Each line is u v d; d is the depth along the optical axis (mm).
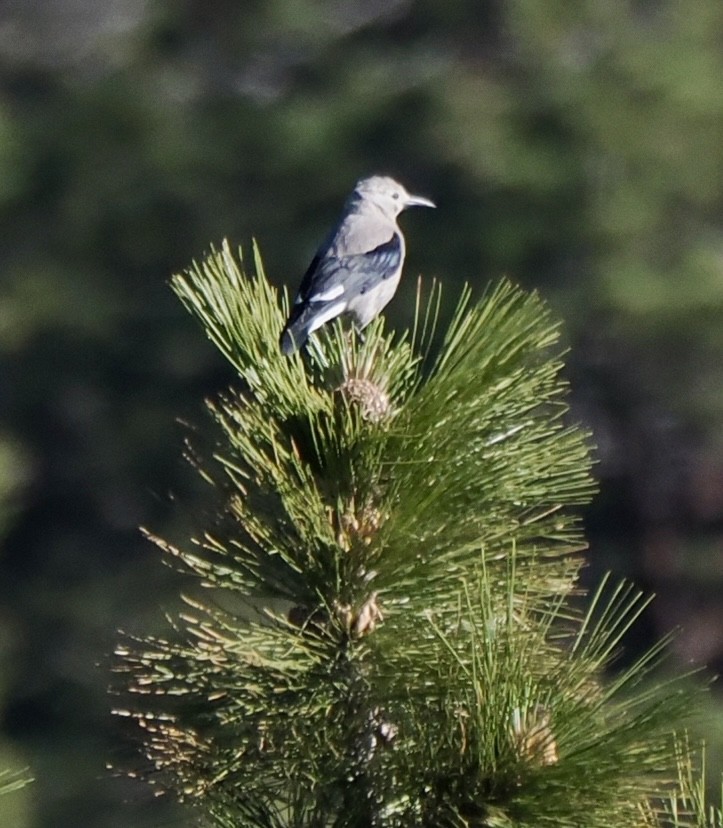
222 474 4254
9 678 26344
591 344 28875
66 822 21641
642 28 32031
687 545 27609
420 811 3857
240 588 4148
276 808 4066
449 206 30109
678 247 29922
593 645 3861
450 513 4137
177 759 4062
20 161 32562
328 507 4129
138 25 36312
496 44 32281
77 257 32375
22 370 31359
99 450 30500
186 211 32062
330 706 4043
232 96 33781
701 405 28500
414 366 4414
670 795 3828
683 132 29828
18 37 37469
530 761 3746
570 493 4184
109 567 29469
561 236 29234
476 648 3889
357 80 31828
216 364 31531
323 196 31531
